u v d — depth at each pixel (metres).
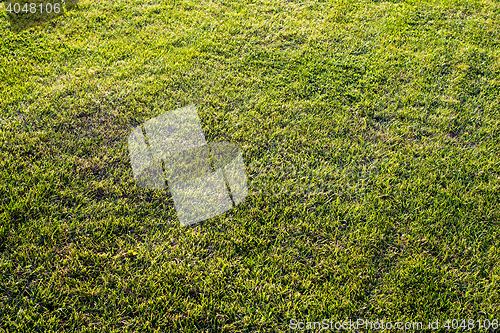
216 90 3.80
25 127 3.26
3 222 2.51
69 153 3.06
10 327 2.04
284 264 2.39
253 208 2.69
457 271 2.36
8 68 3.97
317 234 2.57
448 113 3.60
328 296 2.24
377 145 3.23
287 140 3.27
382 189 2.85
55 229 2.50
